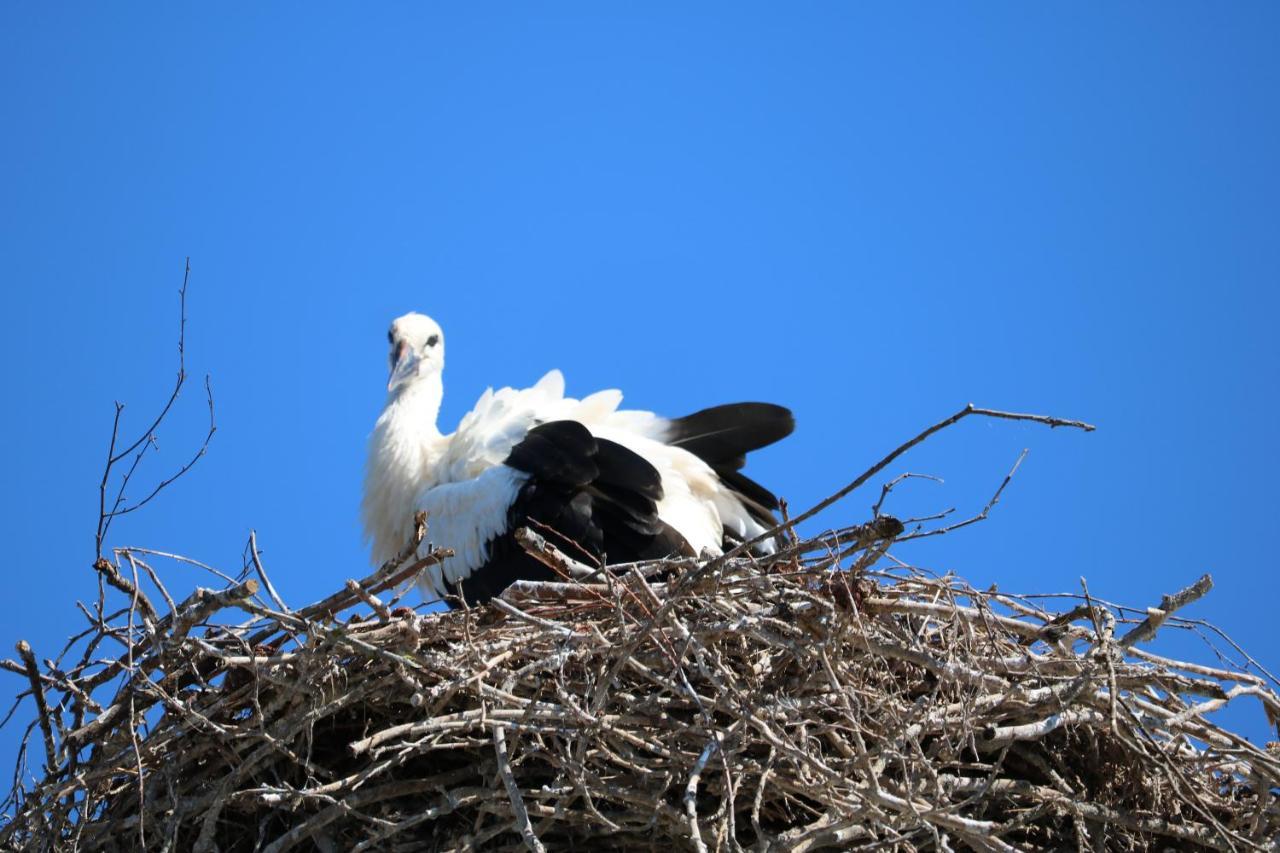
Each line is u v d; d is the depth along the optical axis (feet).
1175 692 39.70
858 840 38.93
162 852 37.63
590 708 36.86
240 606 37.47
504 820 38.22
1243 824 40.45
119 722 38.83
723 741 35.70
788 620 38.29
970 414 34.68
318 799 38.14
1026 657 38.91
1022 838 40.55
